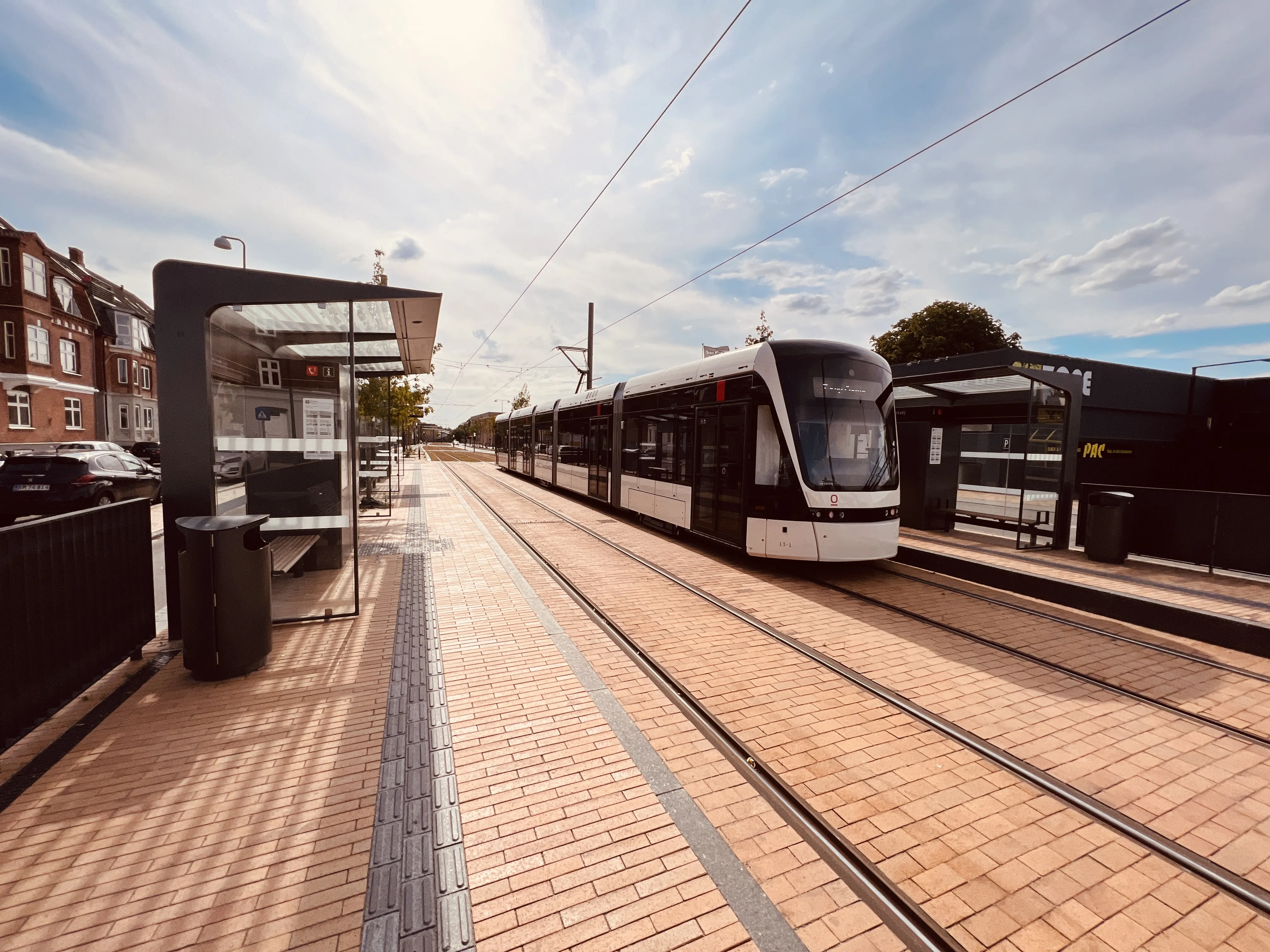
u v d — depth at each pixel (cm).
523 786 291
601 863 238
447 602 605
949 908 223
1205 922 220
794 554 725
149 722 347
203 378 480
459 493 1739
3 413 2506
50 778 288
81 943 193
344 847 243
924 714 380
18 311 2538
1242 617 583
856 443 737
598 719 363
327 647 477
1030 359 1894
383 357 1066
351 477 541
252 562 410
